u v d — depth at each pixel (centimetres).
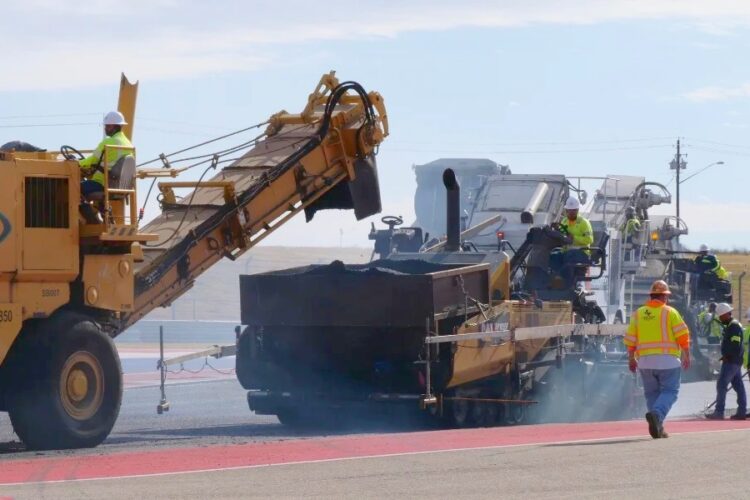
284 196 6053
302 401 6456
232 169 6034
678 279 11569
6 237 4647
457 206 7319
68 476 3725
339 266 6131
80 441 4881
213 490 3434
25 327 4859
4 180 4650
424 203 12038
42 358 4778
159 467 3912
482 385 6475
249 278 6359
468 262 6906
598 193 10675
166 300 5597
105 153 4944
